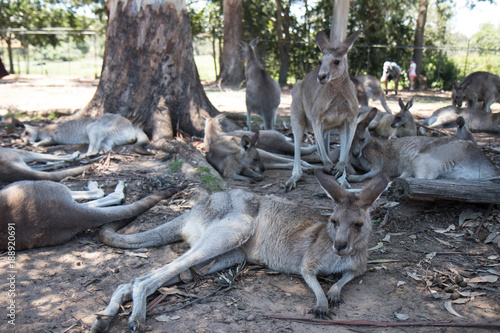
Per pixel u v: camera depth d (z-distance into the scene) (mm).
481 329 3045
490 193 4680
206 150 7898
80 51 35219
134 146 8094
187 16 8961
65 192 4445
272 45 28375
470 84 12711
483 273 3787
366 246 3584
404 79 28141
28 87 19594
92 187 5582
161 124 8609
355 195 3479
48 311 3279
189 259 3545
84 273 3820
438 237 4520
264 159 7434
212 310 3303
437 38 33031
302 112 6660
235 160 6828
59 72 31641
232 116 10539
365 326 3100
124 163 7172
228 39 23344
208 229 3842
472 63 27172
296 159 6461
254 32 28016
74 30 27891
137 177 6328
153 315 3240
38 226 4230
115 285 3643
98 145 7891
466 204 4988
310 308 3340
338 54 5668
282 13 27844
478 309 3281
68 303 3385
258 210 4035
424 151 5949
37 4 30828
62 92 17656
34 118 11086
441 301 3406
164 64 8742
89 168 6629
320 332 3033
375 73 28609
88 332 3029
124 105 8859
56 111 11711
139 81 8797
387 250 4266
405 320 3150
